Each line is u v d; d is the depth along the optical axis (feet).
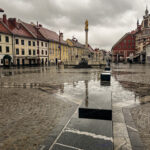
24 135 11.31
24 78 46.73
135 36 222.69
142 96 23.15
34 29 170.81
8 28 127.65
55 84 34.83
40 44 161.68
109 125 7.36
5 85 34.27
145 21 187.01
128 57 222.69
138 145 9.60
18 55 135.54
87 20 116.16
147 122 13.51
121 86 31.65
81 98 22.29
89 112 8.89
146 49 174.70
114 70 77.41
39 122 13.71
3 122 13.76
